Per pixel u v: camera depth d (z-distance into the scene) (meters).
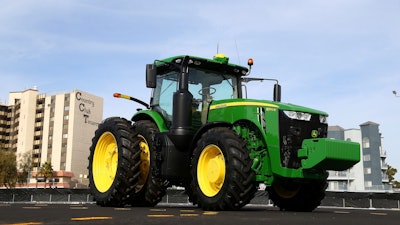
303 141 5.41
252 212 5.06
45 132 93.25
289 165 5.46
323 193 6.00
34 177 90.19
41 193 23.62
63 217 3.75
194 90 6.55
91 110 94.69
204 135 5.69
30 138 94.94
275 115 5.55
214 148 5.53
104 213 4.38
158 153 6.25
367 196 15.18
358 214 5.33
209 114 6.33
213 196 5.33
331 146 5.14
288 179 5.59
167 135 6.24
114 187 6.15
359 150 5.33
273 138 5.50
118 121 6.55
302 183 6.04
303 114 5.69
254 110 5.69
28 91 95.75
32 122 95.62
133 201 6.82
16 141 98.50
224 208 5.20
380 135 69.44
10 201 24.19
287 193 6.32
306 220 3.78
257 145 5.67
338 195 15.85
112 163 6.72
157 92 7.20
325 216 4.54
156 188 6.62
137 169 6.25
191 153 5.96
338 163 5.23
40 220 3.45
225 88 6.89
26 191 24.03
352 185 66.00
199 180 5.61
